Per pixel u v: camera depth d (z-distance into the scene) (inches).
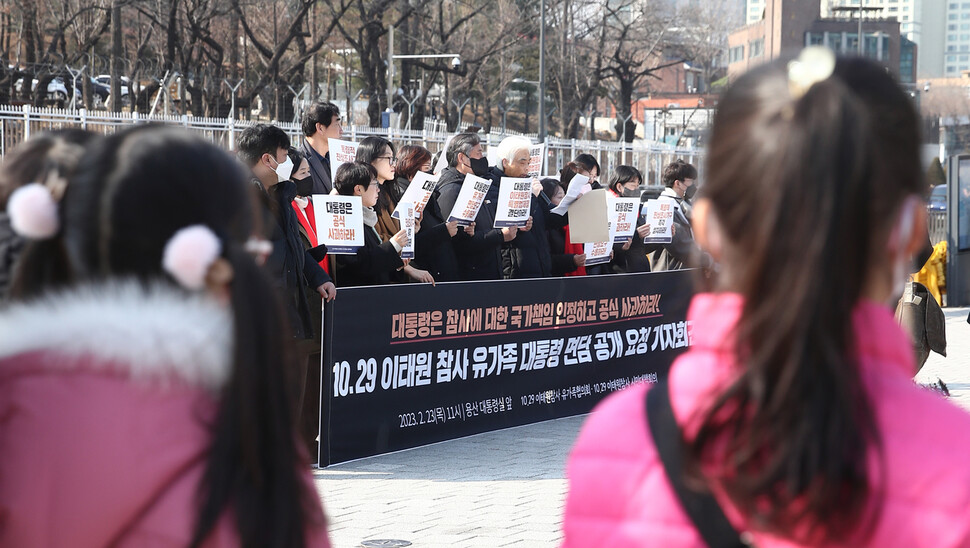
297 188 239.3
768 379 40.9
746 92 42.5
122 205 52.1
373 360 243.1
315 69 1758.1
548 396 293.9
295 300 213.2
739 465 41.6
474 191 268.5
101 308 50.7
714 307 43.6
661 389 46.1
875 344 42.4
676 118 2731.3
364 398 242.1
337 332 233.6
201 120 845.2
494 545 176.1
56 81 1453.0
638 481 45.1
